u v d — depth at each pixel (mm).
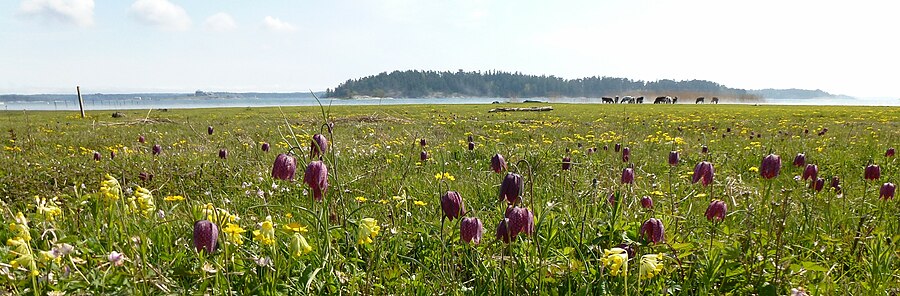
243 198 6098
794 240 4043
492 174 7324
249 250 3453
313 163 3125
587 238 3873
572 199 5199
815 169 4887
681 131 16328
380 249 3555
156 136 14492
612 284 3135
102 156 9414
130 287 2852
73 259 3006
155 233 3664
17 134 15195
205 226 2609
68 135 14906
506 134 15141
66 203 5047
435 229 4016
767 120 23156
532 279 3229
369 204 5066
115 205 3777
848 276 3576
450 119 23438
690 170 8242
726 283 3275
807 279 3299
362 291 3082
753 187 6562
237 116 28328
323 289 3086
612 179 6000
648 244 3453
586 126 18953
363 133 14773
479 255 3557
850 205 5508
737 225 4566
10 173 7227
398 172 7891
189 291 2914
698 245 3682
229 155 9445
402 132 15508
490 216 4949
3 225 3996
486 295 3139
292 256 3078
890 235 4211
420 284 3205
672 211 4570
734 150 11039
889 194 4832
